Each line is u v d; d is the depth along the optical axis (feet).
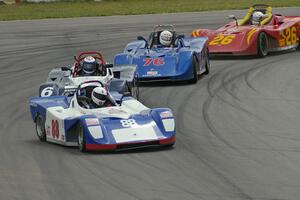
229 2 460.96
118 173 118.73
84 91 148.36
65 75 182.91
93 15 405.80
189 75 212.64
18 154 137.49
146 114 141.08
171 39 225.15
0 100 205.36
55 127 144.97
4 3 460.96
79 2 473.26
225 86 208.13
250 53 254.47
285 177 113.80
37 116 154.81
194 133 150.82
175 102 189.37
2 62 270.05
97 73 181.68
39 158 132.98
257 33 255.50
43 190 109.70
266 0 462.19
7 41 319.27
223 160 126.52
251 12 272.72
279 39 267.39
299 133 148.36
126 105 148.05
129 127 135.95
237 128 154.81
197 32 262.26
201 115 170.30
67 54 281.95
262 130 152.05
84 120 135.54
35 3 464.24
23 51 292.20
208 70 231.91
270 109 174.29
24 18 399.24
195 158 128.26
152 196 104.42
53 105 151.74
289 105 178.29
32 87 222.89
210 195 104.32
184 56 214.07
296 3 437.99
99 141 132.67
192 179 113.60
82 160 129.18
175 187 109.09
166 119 138.00
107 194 106.22
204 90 203.62
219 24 351.25
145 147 137.49
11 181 115.85
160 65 214.48
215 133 150.30
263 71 229.86
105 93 145.89
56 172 121.08
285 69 231.71
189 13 406.21
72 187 110.83
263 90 199.21
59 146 144.05
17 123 172.96
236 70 234.79
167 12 415.03
